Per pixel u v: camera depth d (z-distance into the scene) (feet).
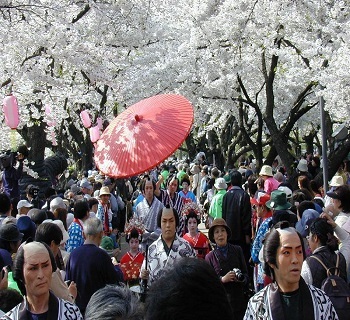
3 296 13.52
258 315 11.84
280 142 55.57
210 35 55.57
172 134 19.27
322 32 53.16
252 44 57.47
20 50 46.98
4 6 40.19
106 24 55.42
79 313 12.81
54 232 17.20
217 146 113.91
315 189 33.76
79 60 48.60
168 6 71.05
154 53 72.95
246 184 43.16
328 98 49.90
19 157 36.11
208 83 60.03
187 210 24.48
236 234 29.89
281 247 11.78
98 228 18.22
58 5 45.78
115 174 19.12
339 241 19.13
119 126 20.04
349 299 14.47
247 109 97.50
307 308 11.64
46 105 46.26
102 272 17.74
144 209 27.40
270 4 50.96
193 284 7.73
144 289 18.99
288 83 65.62
